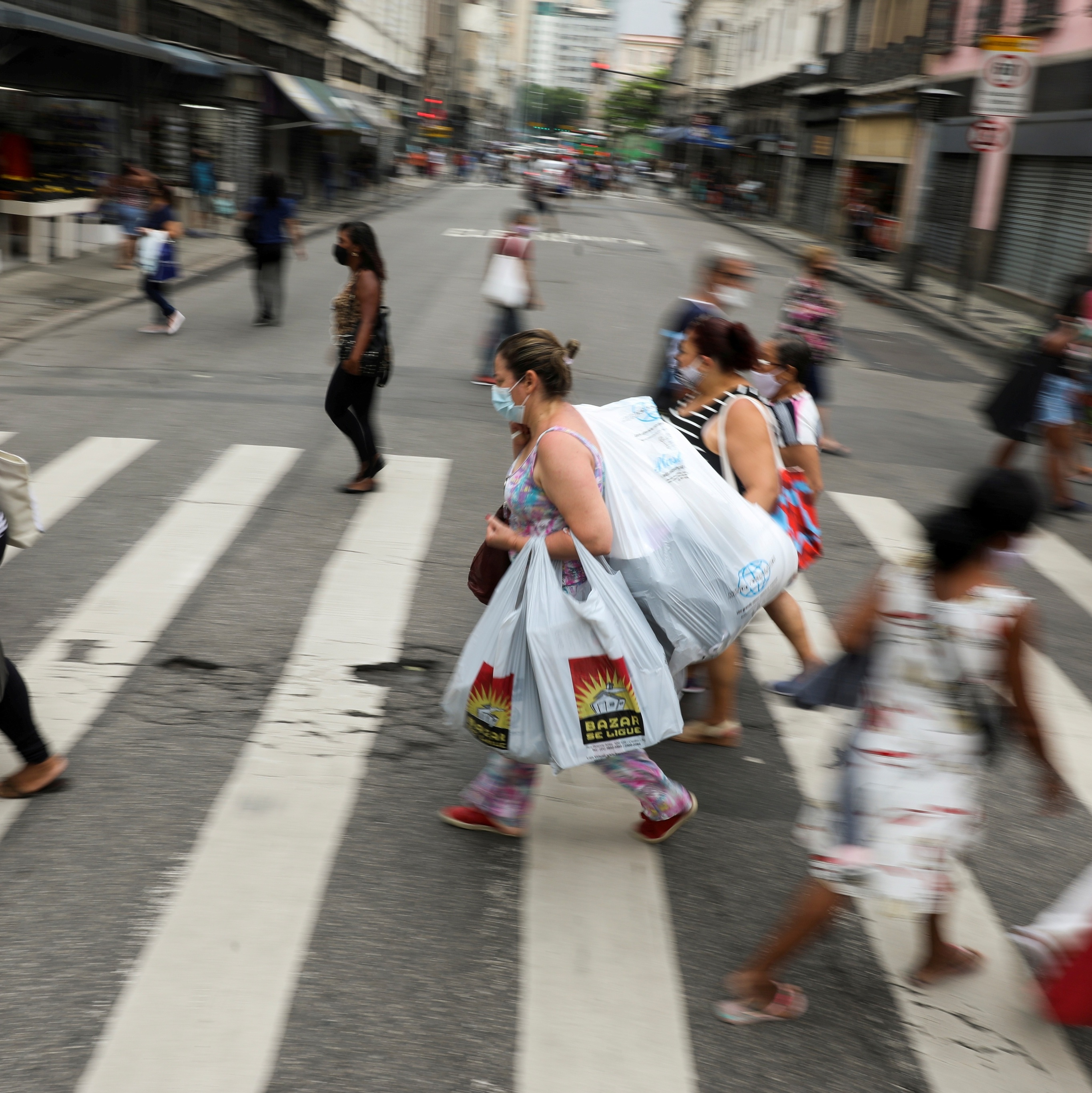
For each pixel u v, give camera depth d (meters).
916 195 27.20
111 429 8.69
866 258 30.08
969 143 16.64
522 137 177.00
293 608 5.70
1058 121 19.66
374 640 5.39
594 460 3.52
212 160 25.81
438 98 85.25
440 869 3.71
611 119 121.38
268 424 9.10
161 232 12.47
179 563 6.18
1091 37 18.95
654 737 3.54
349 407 7.32
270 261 13.31
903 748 2.92
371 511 7.22
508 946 3.37
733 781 4.39
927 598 2.88
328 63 40.53
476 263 21.00
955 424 11.27
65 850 3.68
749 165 55.34
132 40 19.47
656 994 3.21
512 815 3.89
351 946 3.32
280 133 33.41
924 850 2.91
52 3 18.75
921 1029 3.15
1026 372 8.44
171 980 3.12
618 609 3.48
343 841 3.83
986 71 15.74
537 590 3.45
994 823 4.23
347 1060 2.89
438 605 5.84
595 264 23.23
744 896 3.69
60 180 19.42
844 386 12.77
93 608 5.54
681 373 4.80
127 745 4.34
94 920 3.35
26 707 3.87
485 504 7.50
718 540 3.72
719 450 4.26
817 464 5.77
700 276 6.73
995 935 3.58
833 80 36.94
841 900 3.04
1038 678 5.59
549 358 3.48
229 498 7.27
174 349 11.87
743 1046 3.04
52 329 12.56
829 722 4.91
